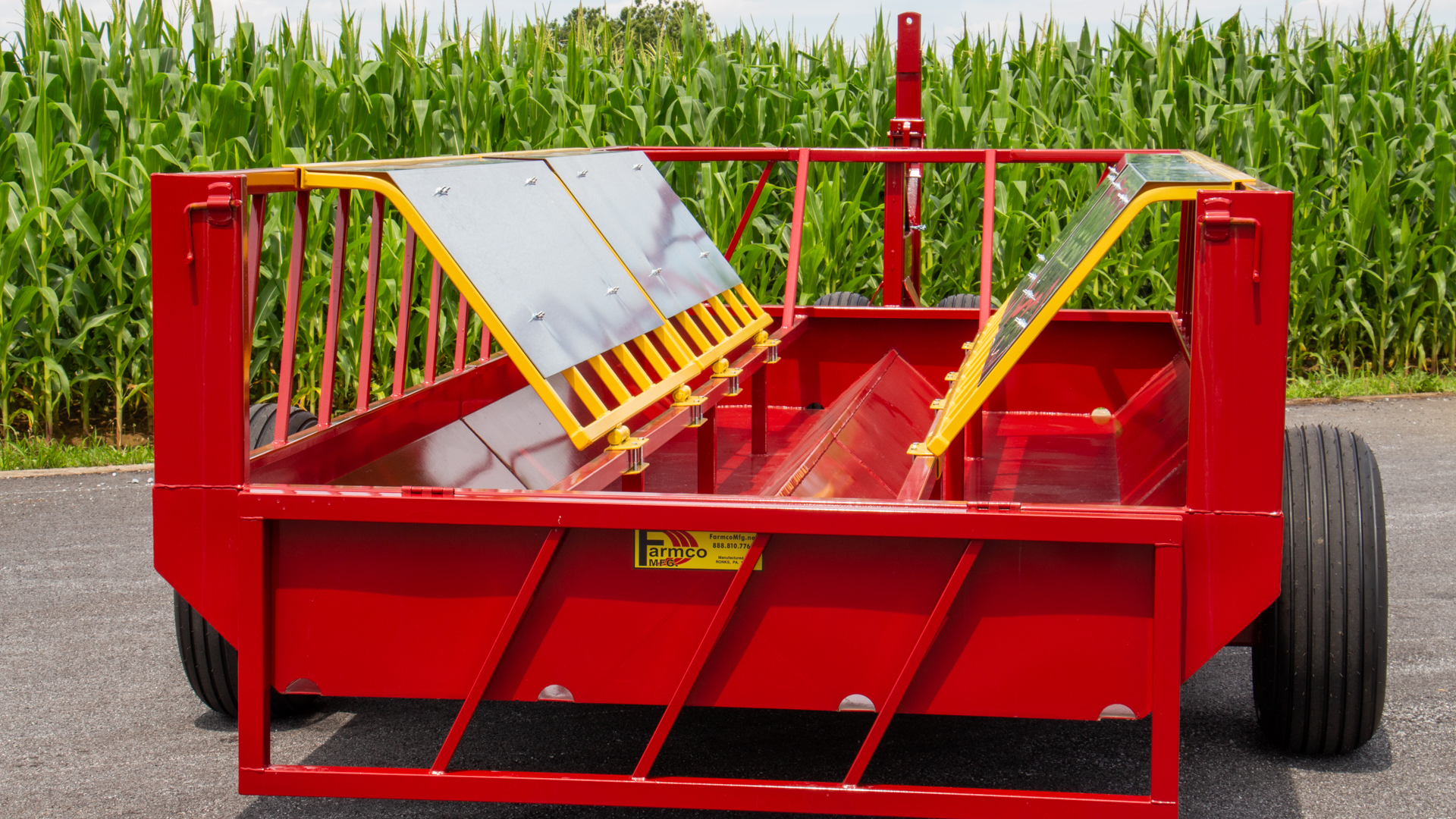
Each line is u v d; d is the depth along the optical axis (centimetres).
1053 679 219
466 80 837
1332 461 281
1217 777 294
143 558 490
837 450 336
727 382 350
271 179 242
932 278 871
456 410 379
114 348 721
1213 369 209
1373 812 275
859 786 225
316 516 224
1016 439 464
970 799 220
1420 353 879
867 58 948
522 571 227
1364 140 910
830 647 224
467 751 318
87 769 306
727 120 887
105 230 723
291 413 367
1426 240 886
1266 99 955
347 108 803
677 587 225
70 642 399
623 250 358
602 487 248
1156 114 886
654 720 338
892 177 539
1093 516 211
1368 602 273
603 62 952
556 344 262
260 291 731
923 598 220
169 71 795
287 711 339
